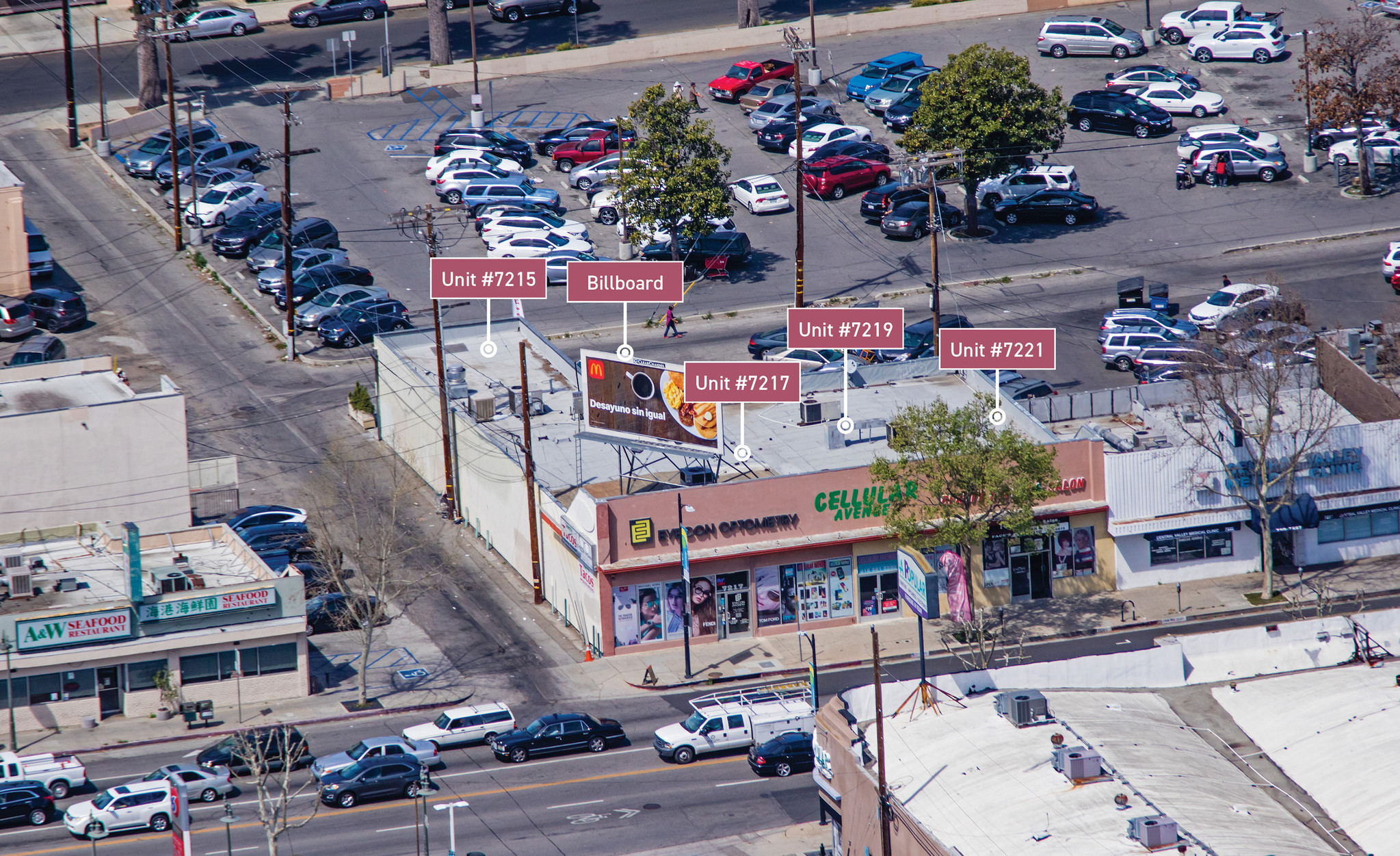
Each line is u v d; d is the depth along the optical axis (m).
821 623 67.44
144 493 72.19
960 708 45.88
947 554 63.72
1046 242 95.25
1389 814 39.97
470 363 79.69
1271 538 71.12
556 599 68.56
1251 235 94.75
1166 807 39.88
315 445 79.62
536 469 70.06
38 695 61.03
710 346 85.31
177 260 95.25
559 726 58.41
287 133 86.00
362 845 52.38
